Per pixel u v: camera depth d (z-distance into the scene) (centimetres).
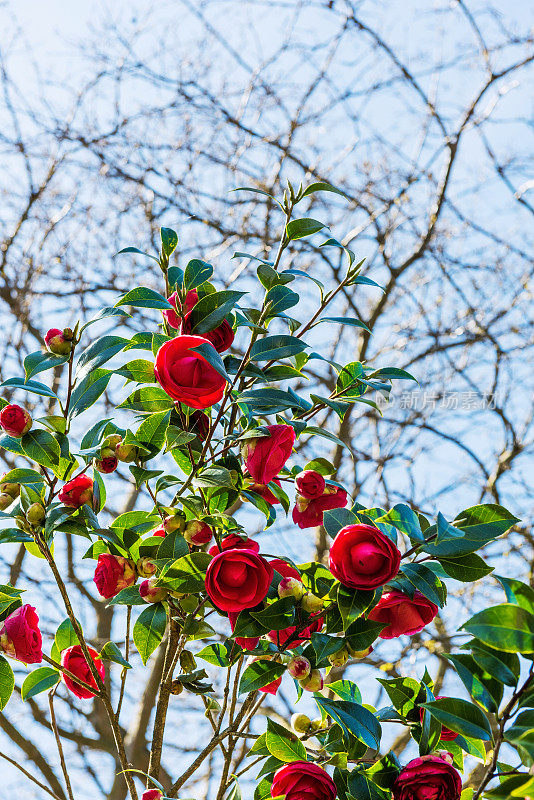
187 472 162
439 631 443
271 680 138
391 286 545
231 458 146
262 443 135
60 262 518
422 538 130
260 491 154
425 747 127
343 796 128
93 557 151
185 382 125
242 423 155
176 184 532
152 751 143
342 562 120
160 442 145
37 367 143
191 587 139
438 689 417
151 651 144
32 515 138
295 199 154
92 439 149
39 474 144
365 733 132
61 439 143
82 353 147
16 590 136
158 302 145
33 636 136
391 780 128
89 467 148
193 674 144
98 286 525
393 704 140
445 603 134
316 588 143
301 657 131
